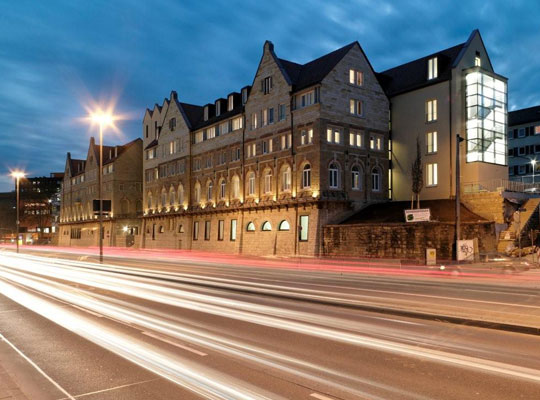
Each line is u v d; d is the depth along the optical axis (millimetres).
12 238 151250
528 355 8734
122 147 91875
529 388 6918
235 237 53312
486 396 6598
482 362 8281
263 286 20562
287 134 46375
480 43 45406
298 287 20141
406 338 10148
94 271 30125
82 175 100188
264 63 49656
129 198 86500
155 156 72125
